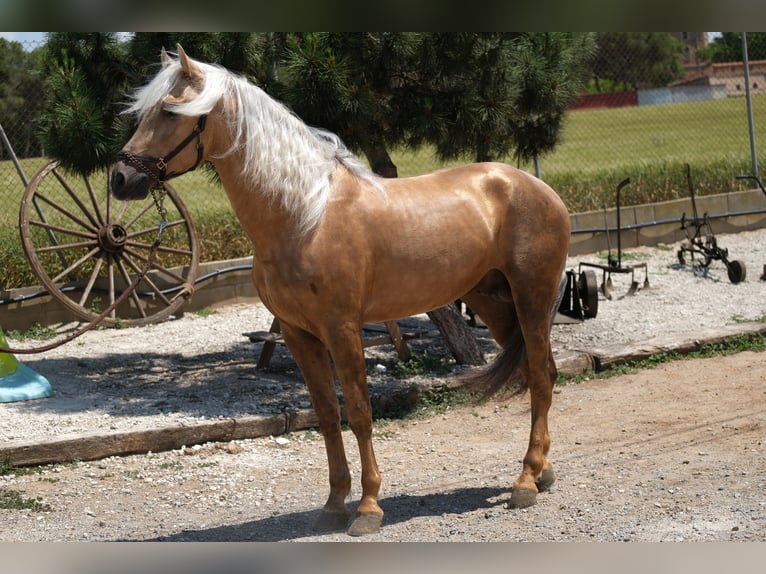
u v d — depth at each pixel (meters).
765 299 10.29
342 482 4.79
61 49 7.58
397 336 7.94
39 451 5.91
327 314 4.47
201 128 4.32
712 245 11.57
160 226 4.74
